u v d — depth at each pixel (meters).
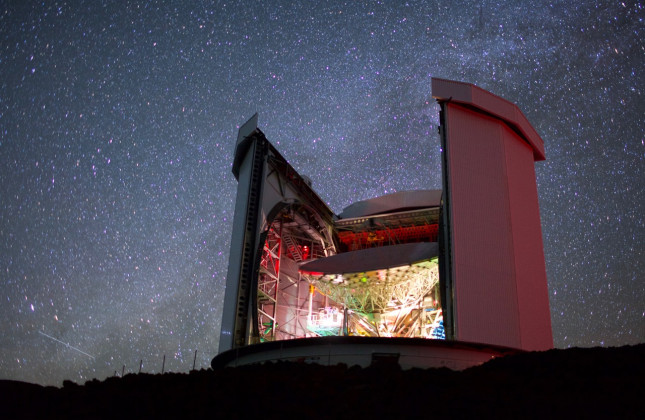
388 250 44.56
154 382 24.16
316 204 55.72
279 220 52.12
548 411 17.34
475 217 38.88
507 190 40.66
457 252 37.38
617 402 17.66
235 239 44.91
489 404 18.27
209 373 25.14
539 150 45.69
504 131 42.69
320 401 19.73
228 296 43.03
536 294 39.69
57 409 20.59
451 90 41.38
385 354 29.19
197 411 19.66
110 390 22.75
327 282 46.41
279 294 51.09
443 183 39.81
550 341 39.19
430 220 55.81
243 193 46.34
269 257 50.16
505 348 29.81
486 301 36.84
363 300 47.12
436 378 21.55
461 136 40.78
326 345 30.20
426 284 45.06
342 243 59.03
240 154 49.00
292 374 23.39
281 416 18.58
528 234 41.22
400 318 47.25
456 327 35.53
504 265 38.38
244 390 21.19
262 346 31.94
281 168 50.44
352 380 22.11
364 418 18.05
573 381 19.56
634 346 23.03
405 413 18.12
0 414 19.84
